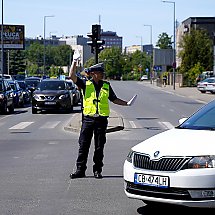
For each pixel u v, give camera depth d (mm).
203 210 16891
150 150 15977
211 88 120188
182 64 173750
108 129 40844
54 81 66625
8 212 17188
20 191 20234
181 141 16234
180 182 15070
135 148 16625
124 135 39219
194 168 15094
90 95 22344
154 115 59844
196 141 16109
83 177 22875
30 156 28984
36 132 41688
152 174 15562
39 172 24125
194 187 14977
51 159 27891
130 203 18312
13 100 67250
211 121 18531
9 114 62906
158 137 17125
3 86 63844
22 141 35875
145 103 85000
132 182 16094
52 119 54562
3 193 19922
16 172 24156
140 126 46281
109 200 18766
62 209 17578
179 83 171500
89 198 19078
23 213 17078
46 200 18812
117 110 67625
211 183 14938
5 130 43531
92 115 22312
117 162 26969
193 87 161625
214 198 14914
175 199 15227
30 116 59188
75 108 74688
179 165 15281
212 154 15211
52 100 62531
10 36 169750
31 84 104000
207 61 172125
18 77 125375
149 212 17156
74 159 27828
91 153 30141
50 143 34688
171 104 82750
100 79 22406
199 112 19531
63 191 20234
